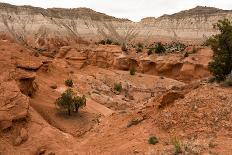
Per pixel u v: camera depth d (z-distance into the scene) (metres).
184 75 65.69
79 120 30.89
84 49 76.69
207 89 23.81
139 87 56.72
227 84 24.05
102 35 173.00
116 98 45.41
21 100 25.23
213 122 19.84
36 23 157.88
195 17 188.12
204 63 64.62
